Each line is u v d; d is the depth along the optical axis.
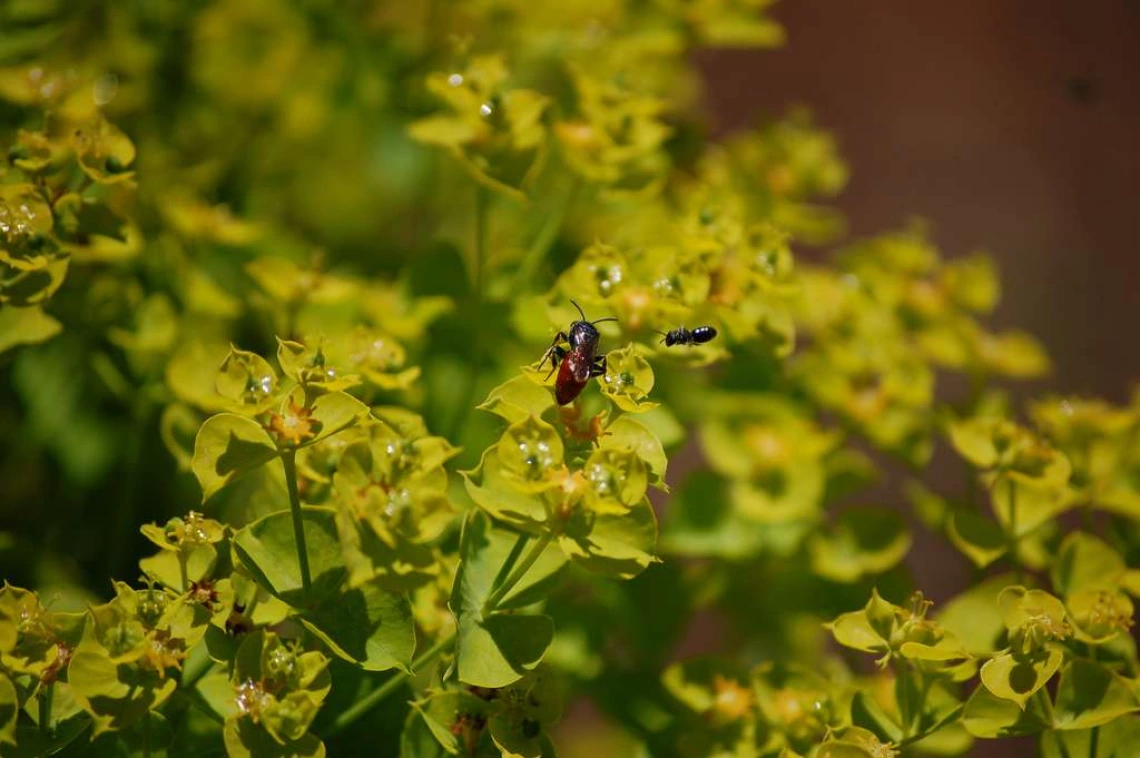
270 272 0.39
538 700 0.35
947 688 0.36
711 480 0.40
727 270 0.38
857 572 0.40
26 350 0.39
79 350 0.40
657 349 0.37
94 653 0.34
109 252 0.39
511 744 0.35
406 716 0.36
